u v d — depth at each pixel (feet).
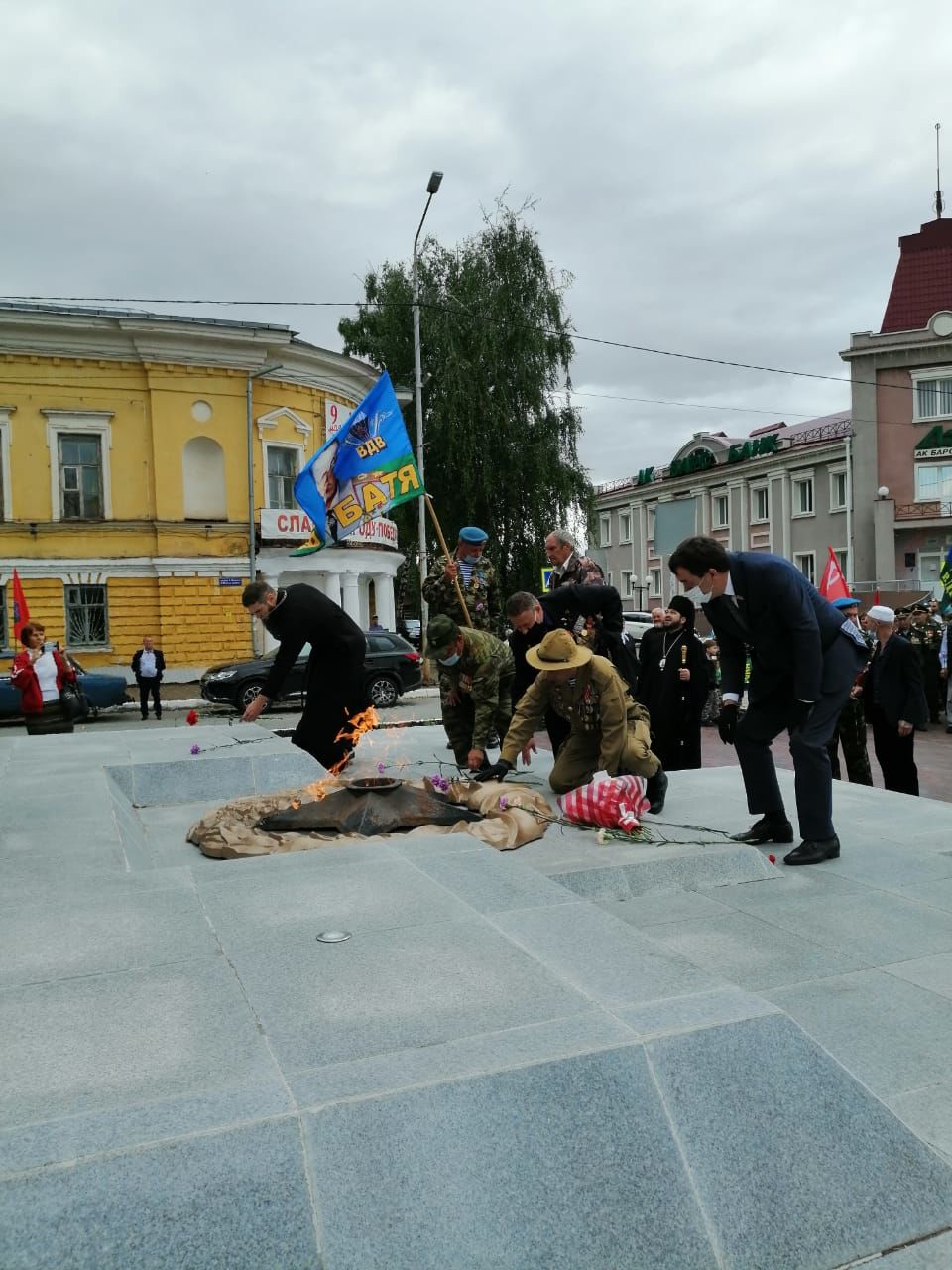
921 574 114.21
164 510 80.12
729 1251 6.15
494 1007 7.29
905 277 123.24
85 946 8.82
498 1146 6.01
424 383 88.63
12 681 34.83
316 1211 5.52
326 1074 6.26
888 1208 6.61
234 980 7.93
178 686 80.07
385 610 95.86
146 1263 5.17
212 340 80.43
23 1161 5.31
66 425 77.56
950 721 44.91
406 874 11.13
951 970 10.91
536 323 88.17
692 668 23.30
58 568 77.51
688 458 147.02
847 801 20.51
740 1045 6.89
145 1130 5.59
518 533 91.30
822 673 15.31
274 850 14.85
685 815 18.34
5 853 12.64
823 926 12.41
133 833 16.02
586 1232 5.94
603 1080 6.43
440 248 90.38
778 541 128.98
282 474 86.58
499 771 17.12
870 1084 8.40
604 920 9.36
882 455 115.75
